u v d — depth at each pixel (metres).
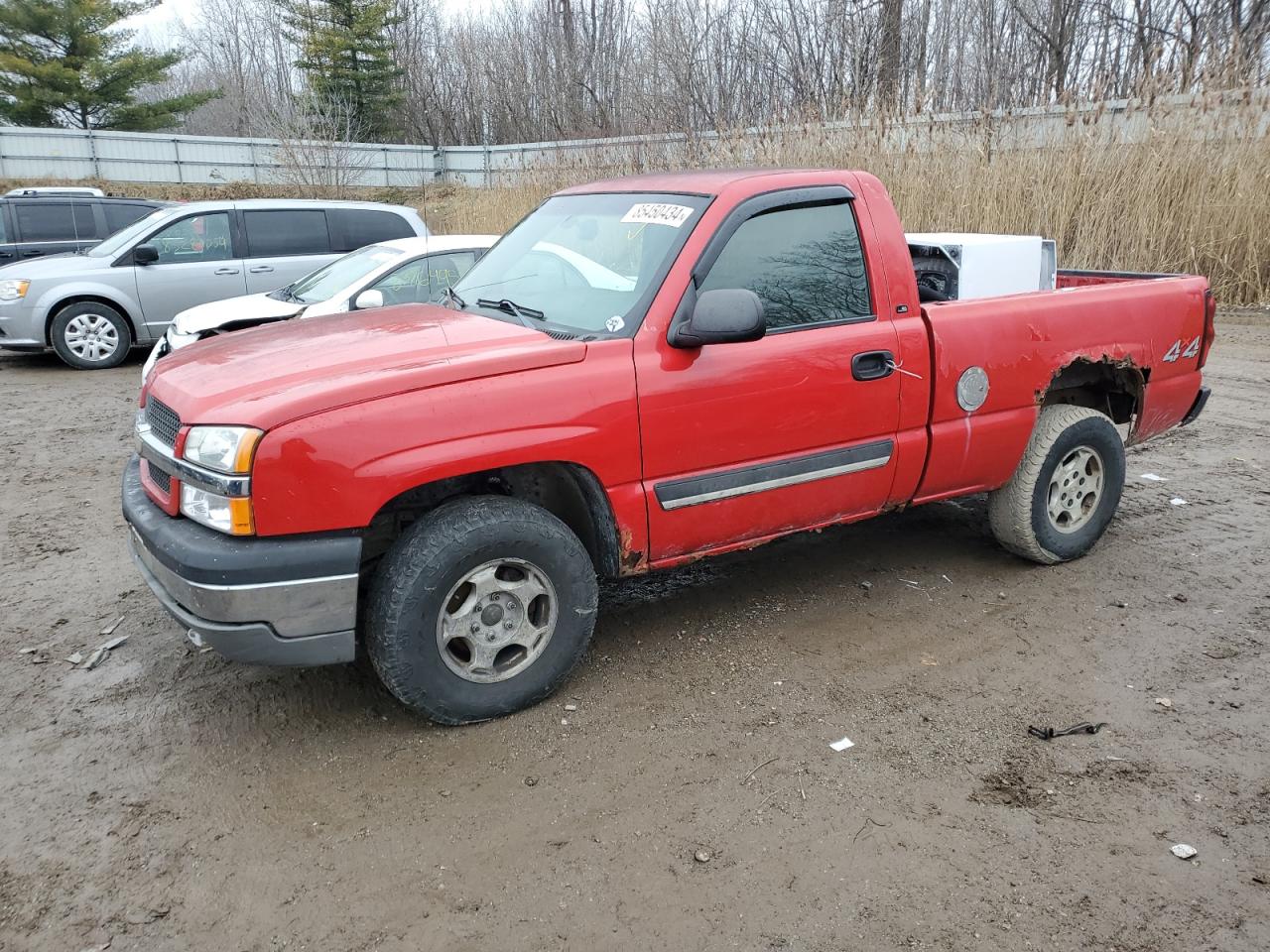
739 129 14.51
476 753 3.21
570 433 3.21
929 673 3.70
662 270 3.46
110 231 13.45
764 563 4.81
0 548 5.09
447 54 36.19
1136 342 4.58
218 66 45.38
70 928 2.46
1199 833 2.79
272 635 2.94
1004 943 2.39
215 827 2.85
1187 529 5.16
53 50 30.16
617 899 2.55
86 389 9.30
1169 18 19.31
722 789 3.01
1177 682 3.61
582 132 25.19
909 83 16.98
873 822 2.85
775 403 3.61
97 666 3.82
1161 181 11.34
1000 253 4.98
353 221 11.04
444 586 3.13
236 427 2.87
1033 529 4.49
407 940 2.42
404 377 3.01
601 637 4.04
